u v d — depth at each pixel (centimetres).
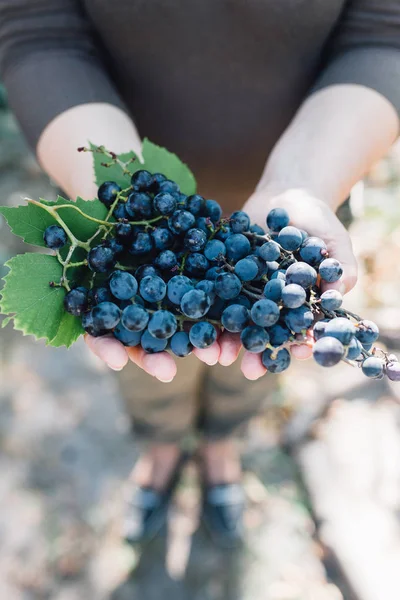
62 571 81
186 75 56
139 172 43
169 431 79
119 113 54
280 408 99
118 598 80
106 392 102
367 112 52
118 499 89
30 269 40
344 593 80
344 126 52
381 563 79
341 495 88
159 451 84
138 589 81
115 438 96
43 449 94
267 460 94
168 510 89
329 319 38
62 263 41
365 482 89
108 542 85
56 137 53
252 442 96
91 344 40
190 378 72
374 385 100
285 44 54
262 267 40
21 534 84
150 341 39
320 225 45
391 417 97
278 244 40
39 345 108
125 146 51
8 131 148
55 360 106
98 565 82
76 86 54
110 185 43
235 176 65
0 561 81
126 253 43
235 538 85
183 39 53
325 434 95
